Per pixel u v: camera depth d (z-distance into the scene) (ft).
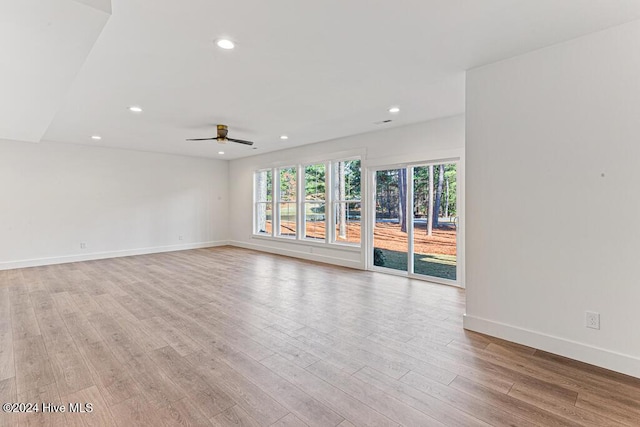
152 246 24.77
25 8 5.24
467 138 9.60
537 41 7.86
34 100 10.25
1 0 4.97
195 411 5.98
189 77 9.91
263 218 26.66
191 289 14.37
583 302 7.74
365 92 11.39
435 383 6.89
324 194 21.25
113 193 22.77
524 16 6.76
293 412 5.96
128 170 23.49
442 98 12.07
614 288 7.34
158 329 9.85
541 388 6.68
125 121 15.08
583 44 7.63
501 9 6.50
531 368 7.48
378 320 10.59
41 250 19.89
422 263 16.35
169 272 17.90
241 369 7.50
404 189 17.08
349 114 14.16
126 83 10.35
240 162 28.07
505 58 8.78
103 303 12.37
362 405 6.17
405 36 7.59
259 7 6.35
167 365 7.68
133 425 5.59
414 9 6.48
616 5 6.37
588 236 7.66
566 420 5.70
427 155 15.48
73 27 5.91
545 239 8.27
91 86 10.58
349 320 10.59
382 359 7.97
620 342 7.28
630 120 7.09
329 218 20.63
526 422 5.65
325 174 20.81
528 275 8.56
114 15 6.56
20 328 9.88
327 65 9.15
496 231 9.09
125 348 8.57
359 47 8.12
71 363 7.76
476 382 6.92
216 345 8.76
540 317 8.39
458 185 14.67
